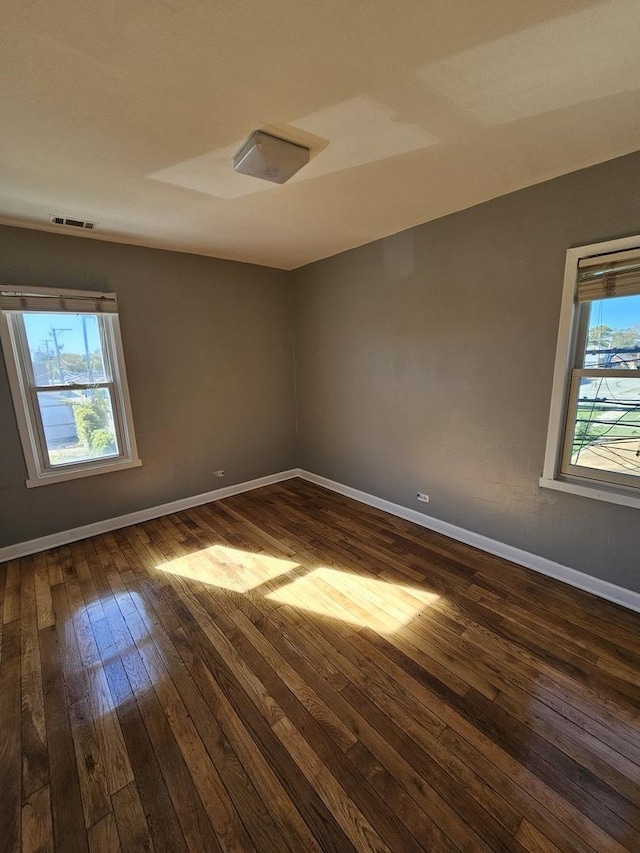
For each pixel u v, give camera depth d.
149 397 3.37
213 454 3.87
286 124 1.55
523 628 1.97
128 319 3.16
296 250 3.44
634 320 2.00
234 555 2.80
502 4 1.03
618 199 1.90
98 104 1.39
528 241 2.25
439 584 2.37
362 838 1.13
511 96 1.41
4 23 1.03
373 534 3.08
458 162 1.90
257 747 1.40
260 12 1.03
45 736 1.46
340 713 1.53
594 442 2.22
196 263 3.51
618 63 1.23
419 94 1.38
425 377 2.98
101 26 1.05
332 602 2.23
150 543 3.01
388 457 3.44
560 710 1.52
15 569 2.66
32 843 1.14
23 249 2.65
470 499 2.82
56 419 2.96
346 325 3.61
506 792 1.24
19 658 1.85
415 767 1.32
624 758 1.33
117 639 1.96
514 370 2.44
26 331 2.76
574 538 2.30
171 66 1.21
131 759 1.37
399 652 1.83
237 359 3.91
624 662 1.74
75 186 2.05
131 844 1.13
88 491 3.13
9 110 1.40
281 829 1.16
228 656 1.83
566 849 1.09
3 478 2.73
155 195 2.19
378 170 1.96
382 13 1.05
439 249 2.71
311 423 4.32
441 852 1.09
